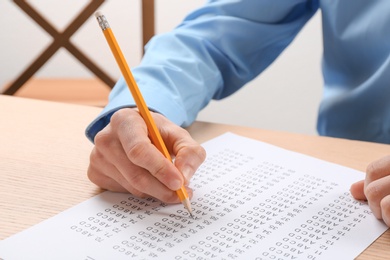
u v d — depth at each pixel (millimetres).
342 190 688
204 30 1040
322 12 1102
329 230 601
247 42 1069
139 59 2318
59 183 704
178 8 2258
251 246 566
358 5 1049
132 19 2260
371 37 1035
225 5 1082
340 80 1111
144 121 681
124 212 633
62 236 583
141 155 634
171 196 640
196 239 578
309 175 724
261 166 745
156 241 574
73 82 2191
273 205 648
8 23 2291
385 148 820
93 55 2330
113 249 561
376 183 623
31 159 768
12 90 1748
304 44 2246
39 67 1735
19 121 898
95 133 788
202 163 749
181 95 887
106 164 670
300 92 2328
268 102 2369
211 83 998
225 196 667
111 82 1778
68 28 1714
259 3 1080
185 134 711
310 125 2371
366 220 623
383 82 1022
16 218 621
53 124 892
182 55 969
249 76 1115
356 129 1094
